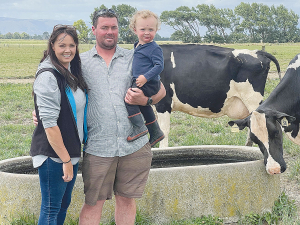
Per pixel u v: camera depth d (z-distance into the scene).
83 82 3.01
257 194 4.10
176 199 3.91
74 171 3.11
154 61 3.24
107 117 3.08
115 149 3.10
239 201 4.03
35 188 3.75
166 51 6.24
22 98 12.63
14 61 34.72
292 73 5.32
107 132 3.09
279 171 4.10
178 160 5.17
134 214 3.37
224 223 3.99
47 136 2.81
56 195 2.97
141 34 3.27
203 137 7.67
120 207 3.35
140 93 3.11
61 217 3.22
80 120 3.03
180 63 6.15
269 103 5.13
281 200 4.26
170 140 7.70
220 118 9.53
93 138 3.10
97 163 3.10
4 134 8.24
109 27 3.06
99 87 3.09
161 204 3.90
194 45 6.27
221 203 3.98
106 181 3.18
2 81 18.34
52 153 2.88
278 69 6.12
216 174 3.97
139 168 3.24
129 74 3.23
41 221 2.99
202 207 3.96
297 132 5.68
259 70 5.95
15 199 3.77
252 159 4.85
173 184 3.91
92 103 3.10
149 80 3.18
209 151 5.10
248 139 6.49
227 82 6.06
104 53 3.17
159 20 3.35
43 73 2.83
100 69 3.12
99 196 3.18
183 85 6.15
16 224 3.68
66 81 2.90
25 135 8.34
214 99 6.19
